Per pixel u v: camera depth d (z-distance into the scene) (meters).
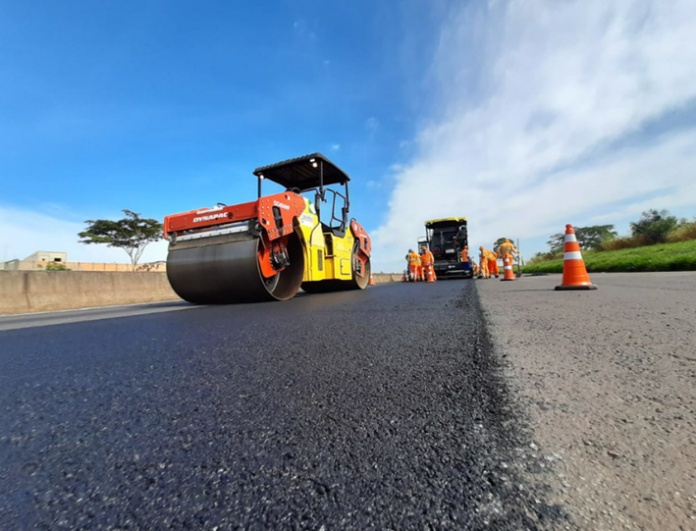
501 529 0.52
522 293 4.79
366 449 0.78
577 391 1.04
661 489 0.59
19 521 0.60
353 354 1.66
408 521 0.55
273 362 1.60
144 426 0.98
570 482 0.62
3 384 1.46
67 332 2.95
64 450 0.86
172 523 0.58
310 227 6.52
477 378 1.21
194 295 5.58
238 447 0.83
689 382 1.08
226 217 5.31
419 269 20.27
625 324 2.06
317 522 0.56
